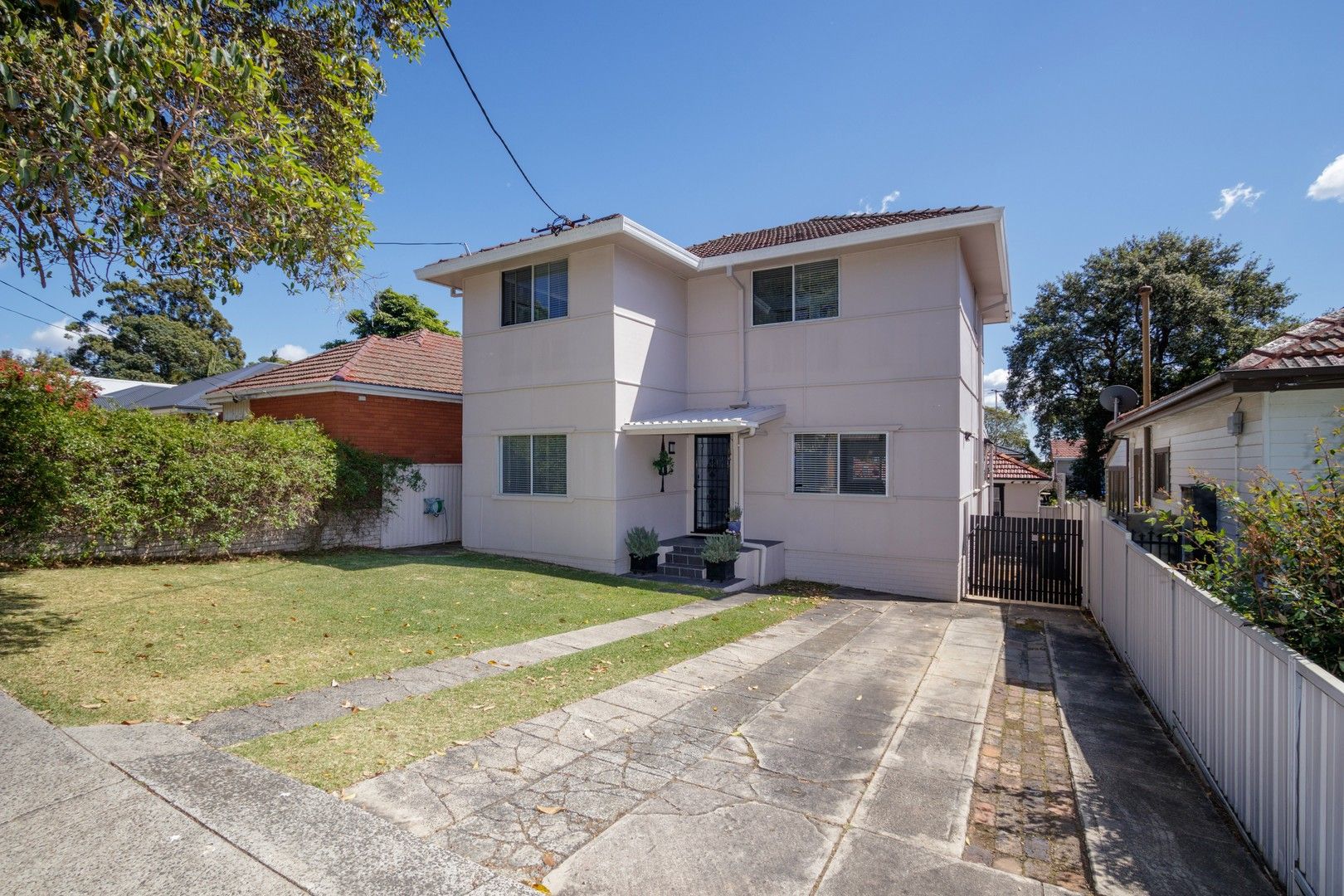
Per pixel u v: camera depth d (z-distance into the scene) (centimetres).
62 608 744
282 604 826
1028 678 675
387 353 1689
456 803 351
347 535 1385
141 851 279
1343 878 248
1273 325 2797
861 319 1248
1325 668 343
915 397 1198
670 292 1391
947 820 356
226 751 400
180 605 791
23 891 249
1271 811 319
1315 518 381
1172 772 439
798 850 319
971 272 1359
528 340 1352
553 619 835
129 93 519
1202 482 594
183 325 4416
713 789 382
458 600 911
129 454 1030
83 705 461
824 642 790
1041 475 2467
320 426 1398
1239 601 379
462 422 1609
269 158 604
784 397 1323
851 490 1258
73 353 4006
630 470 1271
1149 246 2944
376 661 615
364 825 310
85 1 522
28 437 931
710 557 1165
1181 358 2783
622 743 447
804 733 480
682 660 675
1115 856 327
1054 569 1166
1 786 331
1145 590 628
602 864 299
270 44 614
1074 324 3050
